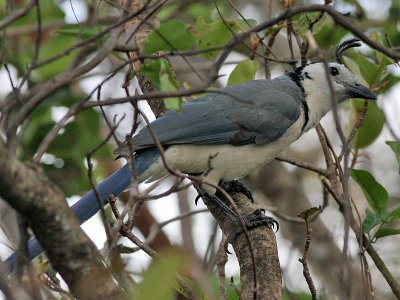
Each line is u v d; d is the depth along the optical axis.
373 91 10.95
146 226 12.49
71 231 5.75
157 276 5.43
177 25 7.76
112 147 12.37
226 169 10.82
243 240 9.45
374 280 13.10
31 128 11.59
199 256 13.10
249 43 13.93
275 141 11.10
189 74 13.88
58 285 7.17
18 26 12.30
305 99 11.41
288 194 15.17
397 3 13.77
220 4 13.52
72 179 11.85
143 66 7.27
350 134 10.17
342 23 7.36
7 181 5.43
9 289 5.46
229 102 10.88
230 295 8.93
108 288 5.91
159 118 10.56
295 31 10.66
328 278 13.66
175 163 10.52
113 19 12.55
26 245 5.89
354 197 13.91
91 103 6.30
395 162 15.35
